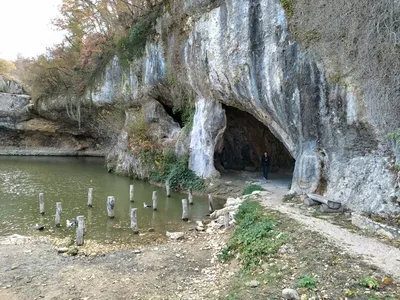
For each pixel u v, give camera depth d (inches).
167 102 1024.2
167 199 711.1
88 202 637.9
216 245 416.5
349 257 267.4
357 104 400.2
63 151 1843.0
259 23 549.3
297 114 500.4
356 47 390.0
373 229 335.3
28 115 1770.4
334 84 429.7
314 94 463.2
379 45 362.6
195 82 791.1
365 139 407.2
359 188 412.2
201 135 806.5
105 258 386.3
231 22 611.8
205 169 795.4
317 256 275.9
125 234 484.1
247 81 597.6
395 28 350.3
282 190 636.1
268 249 316.2
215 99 772.0
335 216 400.5
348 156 440.5
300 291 231.6
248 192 655.1
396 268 245.6
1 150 1807.3
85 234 481.1
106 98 1235.9
